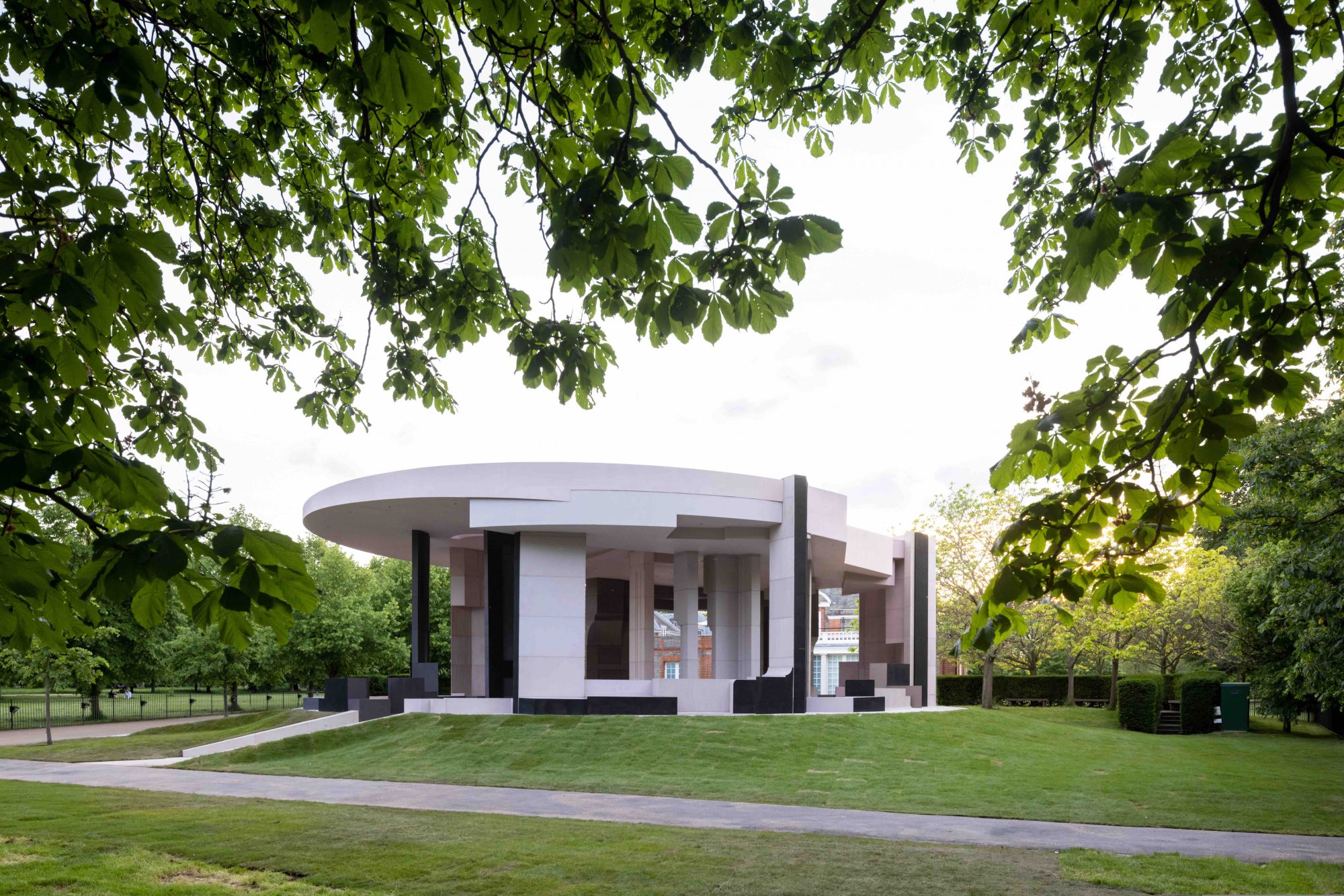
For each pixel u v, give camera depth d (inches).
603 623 1625.2
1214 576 1480.1
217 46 262.5
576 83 225.9
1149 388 170.6
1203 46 291.9
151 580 108.3
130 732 1343.5
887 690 1320.1
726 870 424.8
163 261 142.4
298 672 1782.7
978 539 1707.7
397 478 1089.4
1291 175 149.6
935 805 660.7
